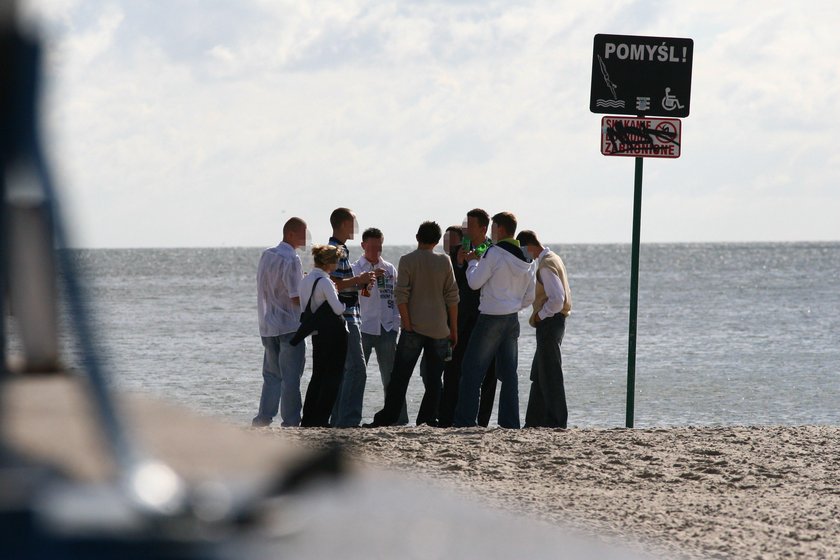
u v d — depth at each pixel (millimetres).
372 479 4727
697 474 26578
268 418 44781
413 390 82000
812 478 26453
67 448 2492
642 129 39562
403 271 45750
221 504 2279
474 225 49000
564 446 29891
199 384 82688
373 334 48156
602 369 99375
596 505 20812
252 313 190500
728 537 18203
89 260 1979
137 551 2209
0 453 2430
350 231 45625
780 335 141875
